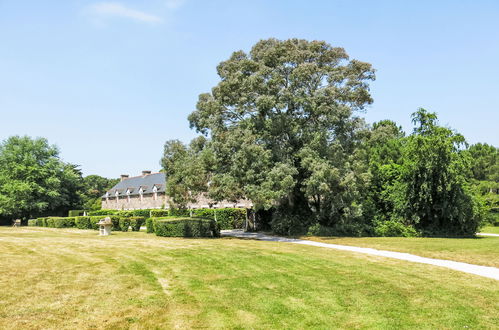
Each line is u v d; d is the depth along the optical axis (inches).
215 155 934.4
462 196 1024.2
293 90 965.8
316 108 930.7
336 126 974.4
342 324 279.4
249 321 284.0
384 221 1107.3
